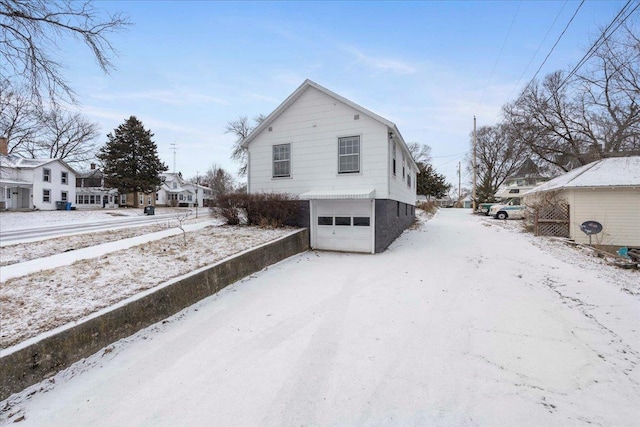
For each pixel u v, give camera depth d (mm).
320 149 12102
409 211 18750
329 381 3469
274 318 5246
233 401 3146
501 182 45219
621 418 2854
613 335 4539
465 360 3891
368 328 4848
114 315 4359
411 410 2977
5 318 4086
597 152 19094
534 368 3697
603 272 8047
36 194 29547
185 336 4602
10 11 4469
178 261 6906
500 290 6691
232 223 12727
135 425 2834
